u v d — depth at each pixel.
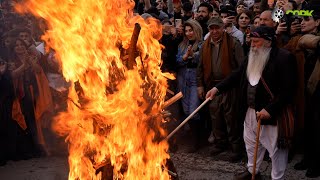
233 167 5.53
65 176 5.32
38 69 5.88
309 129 5.10
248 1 9.02
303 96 5.23
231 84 4.80
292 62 4.39
